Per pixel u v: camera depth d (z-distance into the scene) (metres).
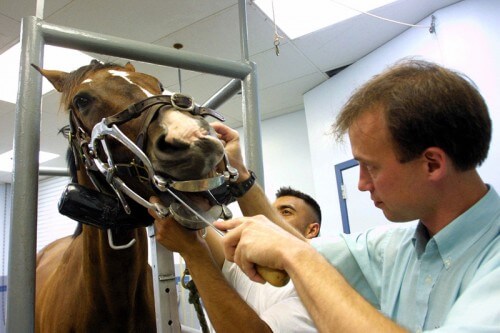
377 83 0.57
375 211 2.38
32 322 0.69
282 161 3.32
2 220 4.98
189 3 1.94
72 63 2.42
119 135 0.64
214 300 0.67
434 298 0.58
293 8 2.04
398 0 1.99
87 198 0.68
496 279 0.42
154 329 1.00
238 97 2.91
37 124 0.75
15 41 2.21
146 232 0.95
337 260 0.83
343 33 2.27
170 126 0.63
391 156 0.55
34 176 0.73
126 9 1.96
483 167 1.78
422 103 0.51
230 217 0.66
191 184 0.60
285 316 0.85
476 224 0.56
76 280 0.94
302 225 1.41
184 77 2.62
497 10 1.84
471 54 1.89
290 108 3.29
